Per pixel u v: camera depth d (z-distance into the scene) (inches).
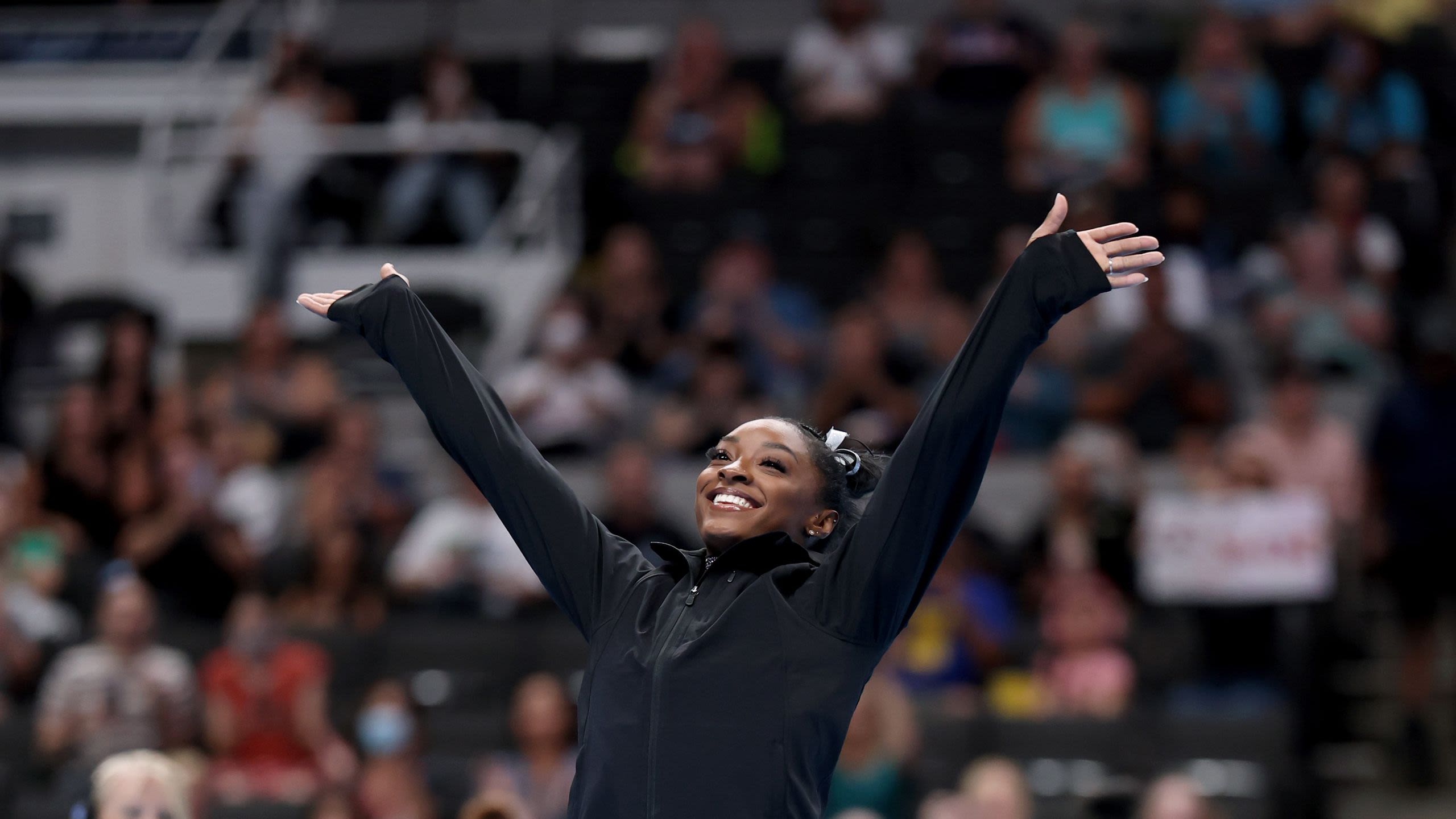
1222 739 1083.9
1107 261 438.3
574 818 440.1
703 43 1838.1
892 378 1385.3
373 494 1332.4
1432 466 1210.6
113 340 1424.7
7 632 1228.5
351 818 1049.5
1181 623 1155.3
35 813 1058.1
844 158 1814.7
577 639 1222.9
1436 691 1226.6
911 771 1026.7
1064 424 1432.1
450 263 1776.6
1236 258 1644.9
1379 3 1931.6
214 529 1325.0
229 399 1520.7
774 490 465.1
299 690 1149.1
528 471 472.1
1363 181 1664.6
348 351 1691.7
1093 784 1031.0
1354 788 1163.9
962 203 1747.0
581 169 1886.1
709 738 427.2
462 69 1910.7
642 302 1573.6
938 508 436.1
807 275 1726.1
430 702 1185.4
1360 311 1512.1
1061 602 1151.6
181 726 1130.0
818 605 438.6
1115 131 1717.5
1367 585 1296.8
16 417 1619.1
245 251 1796.3
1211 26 1742.1
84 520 1355.8
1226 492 1170.6
